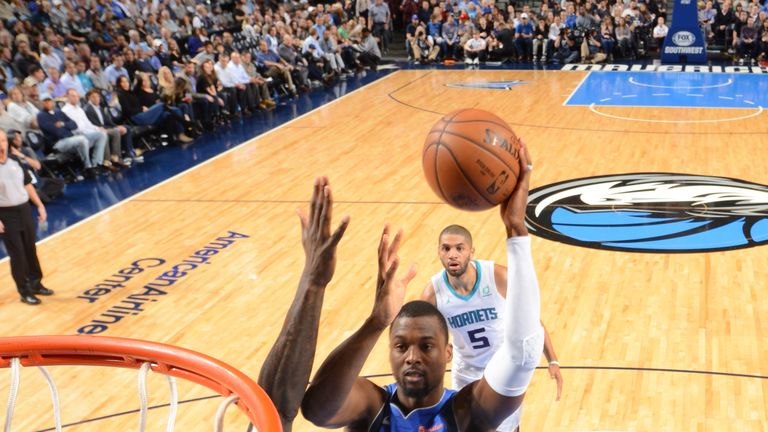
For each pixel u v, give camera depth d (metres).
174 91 15.39
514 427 4.92
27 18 18.14
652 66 23.72
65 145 12.69
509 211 2.41
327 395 2.42
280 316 7.85
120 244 9.94
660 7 27.39
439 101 18.73
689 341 7.06
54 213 11.30
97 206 11.56
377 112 17.66
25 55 15.52
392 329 2.69
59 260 9.46
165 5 21.27
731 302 7.83
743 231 9.68
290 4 25.27
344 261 9.08
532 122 16.08
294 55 20.69
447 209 10.77
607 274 8.57
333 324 7.59
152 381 6.62
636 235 9.66
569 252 9.20
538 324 2.37
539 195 11.30
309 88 21.17
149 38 18.08
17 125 12.27
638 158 13.13
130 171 13.45
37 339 2.74
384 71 24.12
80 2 19.33
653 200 10.91
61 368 6.88
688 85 20.27
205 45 18.25
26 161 11.41
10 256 8.18
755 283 8.26
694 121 15.88
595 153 13.51
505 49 25.25
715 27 25.20
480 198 2.42
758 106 17.30
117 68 16.05
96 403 6.33
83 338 2.74
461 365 5.21
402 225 10.16
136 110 14.61
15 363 2.78
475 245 9.43
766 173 12.09
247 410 2.20
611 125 15.66
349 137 15.29
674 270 8.63
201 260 9.33
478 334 5.09
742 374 6.50
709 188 11.40
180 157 14.27
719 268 8.66
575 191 11.44
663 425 5.82
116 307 8.15
